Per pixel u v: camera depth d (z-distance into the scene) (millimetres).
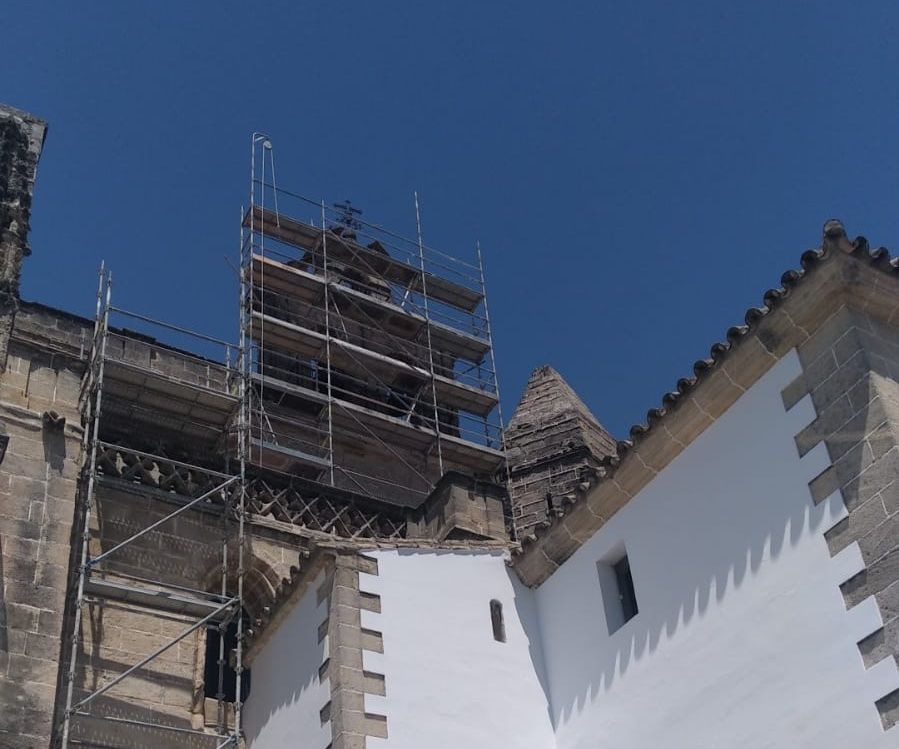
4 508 19328
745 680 15523
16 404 20562
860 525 14516
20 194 23859
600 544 19000
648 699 17031
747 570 15977
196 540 23000
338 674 17453
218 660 22406
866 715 13836
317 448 30969
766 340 16188
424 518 24453
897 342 15477
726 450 16875
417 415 32844
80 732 19469
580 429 33812
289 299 33781
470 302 38344
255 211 34594
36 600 18703
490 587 19828
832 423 15250
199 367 26234
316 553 18734
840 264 15125
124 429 24094
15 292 22078
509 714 18438
